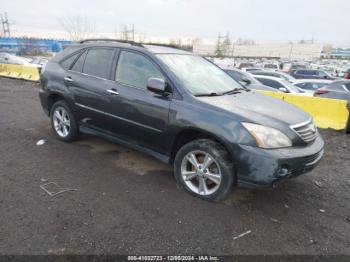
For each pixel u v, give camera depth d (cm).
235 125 317
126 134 418
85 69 470
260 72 1346
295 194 383
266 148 305
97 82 441
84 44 492
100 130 458
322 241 289
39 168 414
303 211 343
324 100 752
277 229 304
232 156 319
